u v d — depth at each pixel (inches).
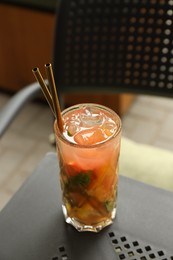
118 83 38.4
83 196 23.6
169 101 67.4
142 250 23.7
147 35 36.3
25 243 24.3
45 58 61.7
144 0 35.4
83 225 24.7
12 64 65.2
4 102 69.2
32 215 25.5
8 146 60.9
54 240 24.4
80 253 23.7
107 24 36.3
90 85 38.4
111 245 24.0
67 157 22.5
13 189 54.3
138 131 62.2
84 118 23.6
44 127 63.9
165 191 26.5
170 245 23.9
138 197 26.2
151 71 37.5
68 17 35.9
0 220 25.3
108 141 21.9
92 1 35.7
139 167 35.3
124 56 37.3
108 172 23.0
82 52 37.1
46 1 54.8
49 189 26.7
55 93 21.5
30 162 58.2
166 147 59.3
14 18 58.8
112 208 24.6
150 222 24.9
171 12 35.2
